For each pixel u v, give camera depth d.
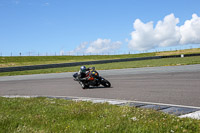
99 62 40.62
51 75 23.22
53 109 6.12
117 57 78.12
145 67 24.89
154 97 7.89
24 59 70.88
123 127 3.93
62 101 7.68
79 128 4.09
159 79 13.30
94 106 6.18
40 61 66.62
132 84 11.91
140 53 93.19
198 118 4.57
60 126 4.34
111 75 18.06
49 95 10.10
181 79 12.58
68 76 20.55
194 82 11.10
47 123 4.66
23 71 32.50
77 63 38.50
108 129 3.86
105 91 10.12
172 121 4.18
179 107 5.96
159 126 3.88
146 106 6.32
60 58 75.75
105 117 4.81
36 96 9.62
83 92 10.36
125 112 5.10
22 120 5.02
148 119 4.39
